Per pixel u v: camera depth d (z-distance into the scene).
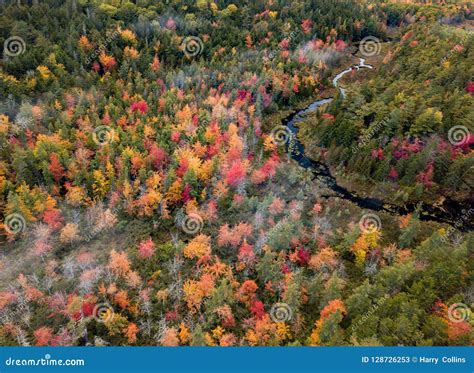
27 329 75.88
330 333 70.25
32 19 163.62
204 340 71.75
